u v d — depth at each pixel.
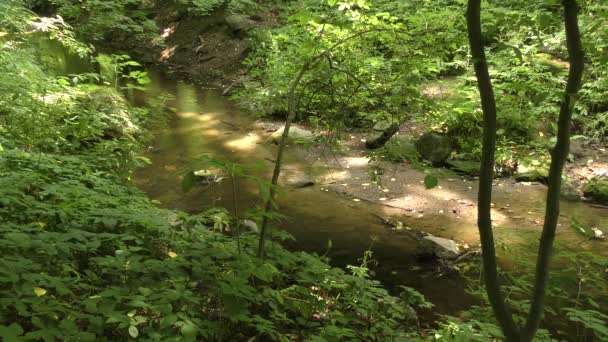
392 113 3.04
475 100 6.69
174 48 15.51
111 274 2.86
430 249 5.33
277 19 15.05
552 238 1.99
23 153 4.22
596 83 7.45
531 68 7.74
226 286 2.57
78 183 3.94
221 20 15.34
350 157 8.09
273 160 8.09
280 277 3.25
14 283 2.22
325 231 5.94
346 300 3.41
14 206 3.25
